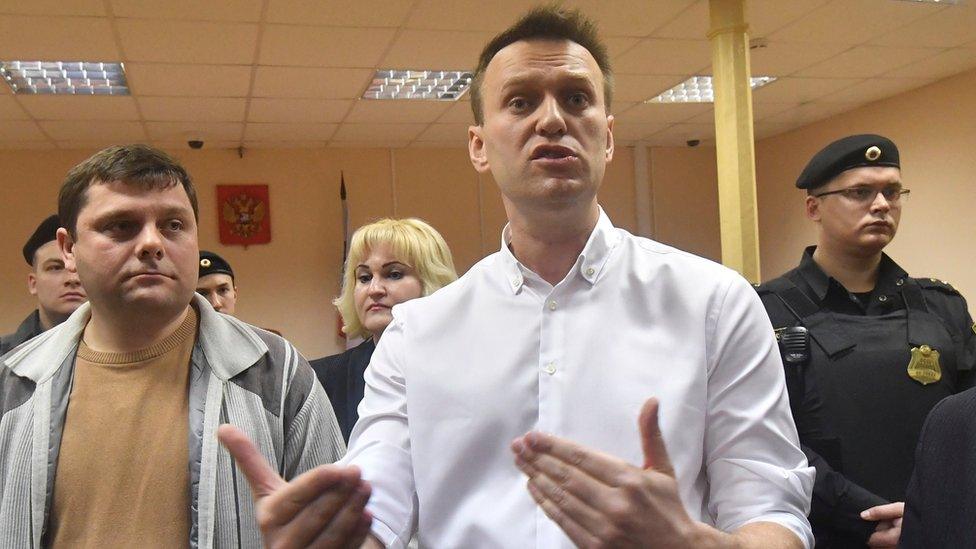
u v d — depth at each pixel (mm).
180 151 6508
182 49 4047
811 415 1562
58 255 2186
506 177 982
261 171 6688
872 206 1712
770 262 7598
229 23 3721
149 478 1181
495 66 1000
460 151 7148
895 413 1530
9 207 6094
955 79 5484
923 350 1574
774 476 870
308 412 1307
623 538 658
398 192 6996
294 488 717
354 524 732
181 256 1238
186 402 1258
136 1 3418
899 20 4223
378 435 1015
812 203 1835
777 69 5141
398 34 3965
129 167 1194
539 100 972
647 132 6992
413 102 5332
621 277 1019
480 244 7164
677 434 903
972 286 5449
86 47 3959
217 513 1171
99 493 1163
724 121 3762
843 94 5910
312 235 6773
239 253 6609
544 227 1007
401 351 1053
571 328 994
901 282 1747
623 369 957
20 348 1282
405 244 1990
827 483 1458
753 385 931
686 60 4715
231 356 1283
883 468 1508
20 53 4008
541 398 963
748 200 3713
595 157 979
